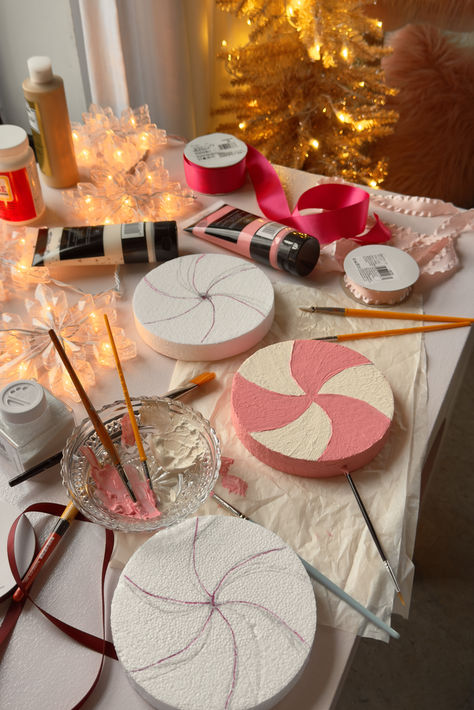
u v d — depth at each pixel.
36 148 0.93
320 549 0.59
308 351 0.71
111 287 0.83
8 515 0.60
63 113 0.89
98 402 0.71
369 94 1.26
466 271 0.85
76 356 0.73
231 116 1.42
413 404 0.70
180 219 0.92
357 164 1.35
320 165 1.33
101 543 0.60
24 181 0.86
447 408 0.84
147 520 0.60
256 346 0.76
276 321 0.78
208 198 0.96
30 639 0.54
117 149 0.98
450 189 1.40
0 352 0.73
